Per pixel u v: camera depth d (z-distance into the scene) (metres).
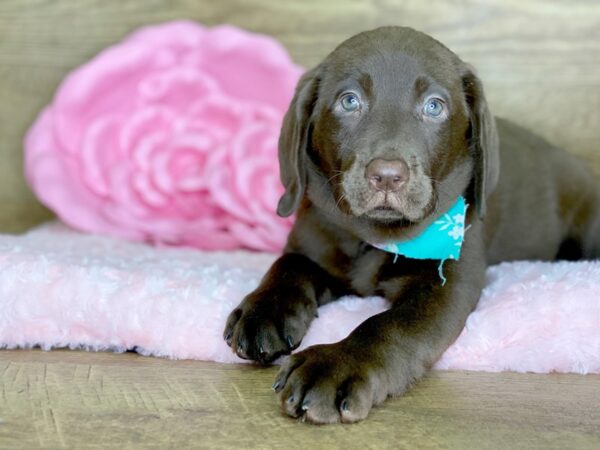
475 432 0.32
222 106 0.67
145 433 0.32
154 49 0.69
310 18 0.71
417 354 0.37
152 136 0.65
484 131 0.44
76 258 0.48
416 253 0.42
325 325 0.41
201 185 0.64
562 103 0.68
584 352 0.40
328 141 0.43
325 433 0.32
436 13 0.69
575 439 0.32
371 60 0.42
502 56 0.68
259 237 0.63
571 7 0.67
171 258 0.55
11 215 0.73
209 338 0.41
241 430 0.32
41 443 0.31
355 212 0.39
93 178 0.66
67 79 0.69
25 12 0.72
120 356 0.42
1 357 0.41
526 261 0.52
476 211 0.44
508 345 0.40
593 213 0.57
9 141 0.73
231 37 0.69
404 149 0.39
